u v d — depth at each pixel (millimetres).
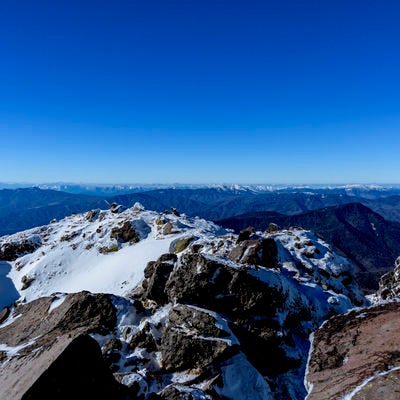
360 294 34250
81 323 22219
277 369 20234
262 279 23109
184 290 22641
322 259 35969
